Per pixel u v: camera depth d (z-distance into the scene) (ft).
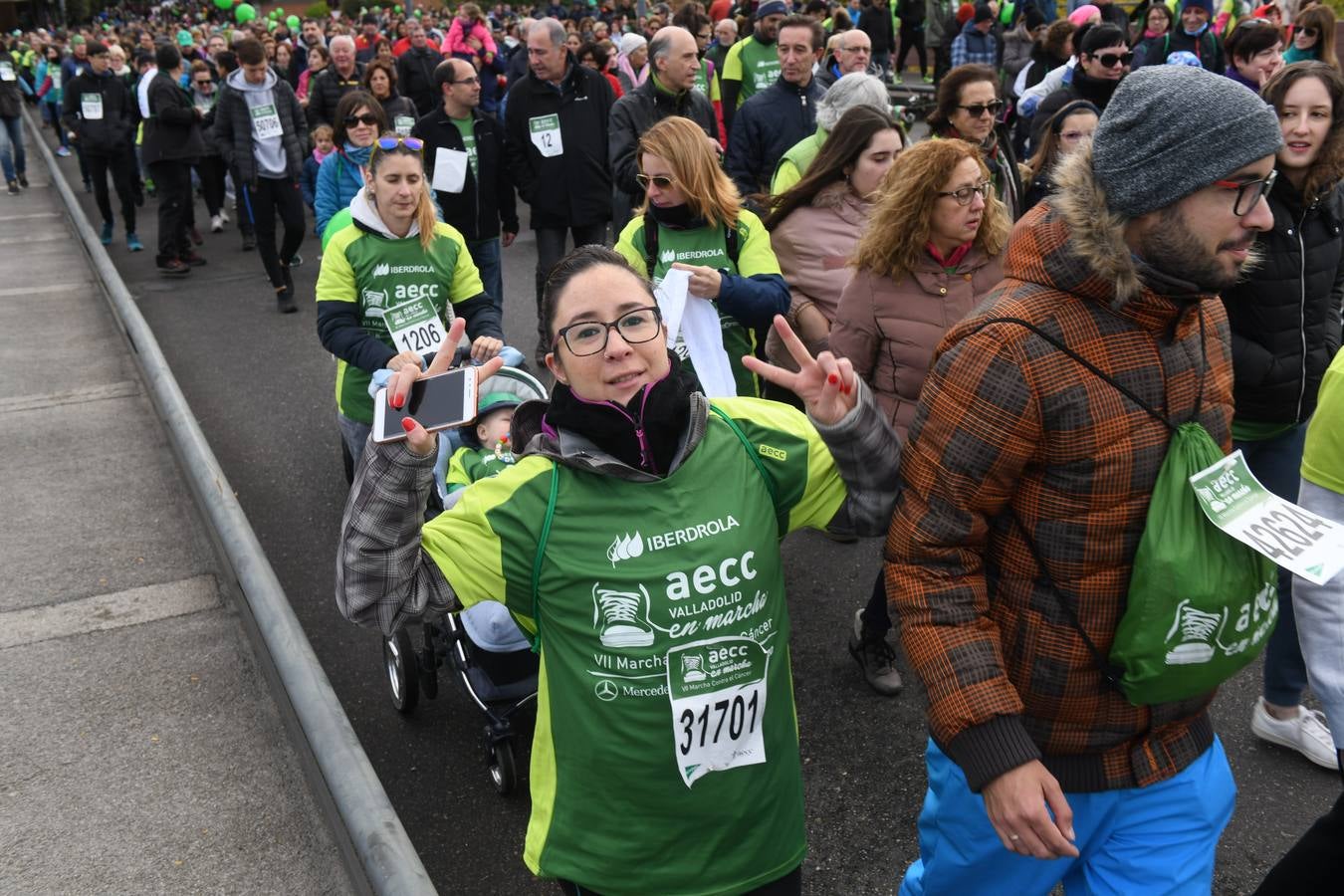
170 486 18.12
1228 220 5.37
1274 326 10.78
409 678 11.83
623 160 20.98
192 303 31.01
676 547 6.01
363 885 8.86
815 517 6.56
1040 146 15.97
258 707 12.04
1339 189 10.85
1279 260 10.57
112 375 24.14
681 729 6.07
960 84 15.62
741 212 13.20
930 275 11.10
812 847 10.02
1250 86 21.01
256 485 18.81
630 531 5.99
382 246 14.71
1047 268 5.71
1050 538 5.90
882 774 10.98
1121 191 5.37
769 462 6.35
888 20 55.57
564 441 6.05
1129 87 5.43
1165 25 33.47
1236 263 5.54
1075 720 6.13
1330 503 7.30
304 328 28.22
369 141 21.67
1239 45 20.81
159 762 11.17
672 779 6.11
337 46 30.53
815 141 15.85
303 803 10.48
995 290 6.15
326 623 14.42
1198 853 6.34
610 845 6.23
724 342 13.44
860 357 11.63
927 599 6.02
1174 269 5.51
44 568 15.43
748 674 6.22
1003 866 6.61
